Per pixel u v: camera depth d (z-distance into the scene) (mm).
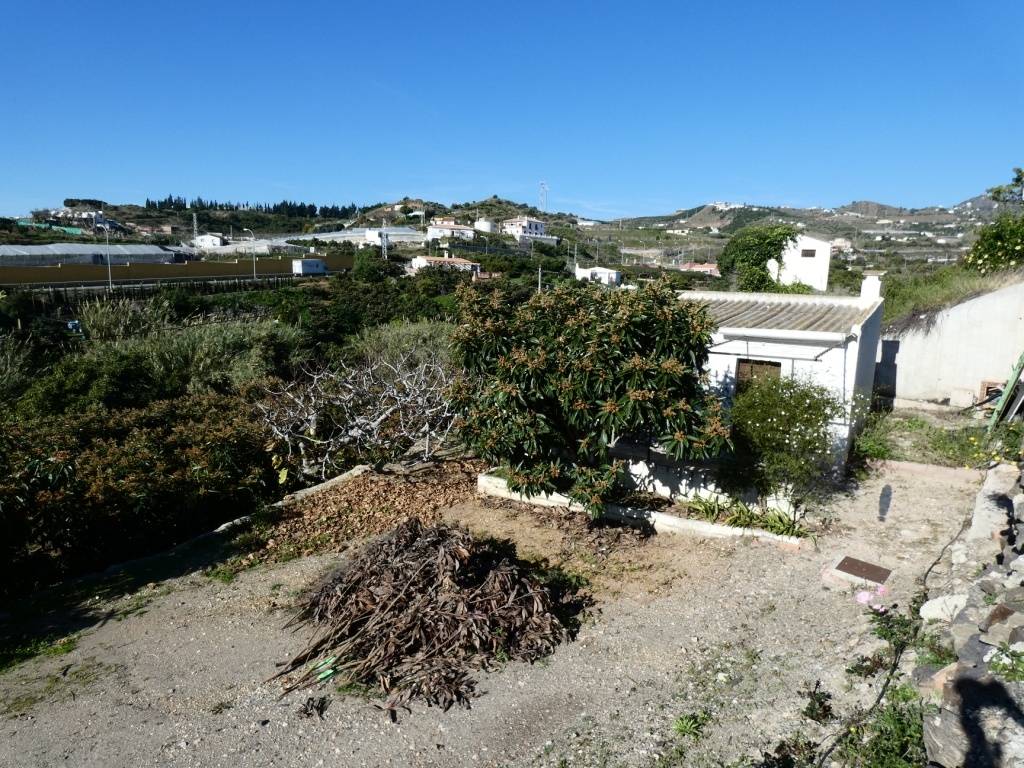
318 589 7227
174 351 18312
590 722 5320
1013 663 4180
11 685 6203
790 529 8508
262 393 15461
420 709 5586
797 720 4969
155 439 11133
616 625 6828
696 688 5641
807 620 6535
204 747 5223
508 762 4953
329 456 12406
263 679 6090
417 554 7023
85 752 5219
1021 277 14141
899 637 5746
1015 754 3516
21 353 18938
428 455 12656
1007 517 7566
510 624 6375
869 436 11539
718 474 9359
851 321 11453
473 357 8930
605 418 8117
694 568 7980
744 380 10469
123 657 6613
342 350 21719
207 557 8969
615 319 8195
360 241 111875
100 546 9164
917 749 4234
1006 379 13547
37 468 8820
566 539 9000
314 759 5059
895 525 8688
